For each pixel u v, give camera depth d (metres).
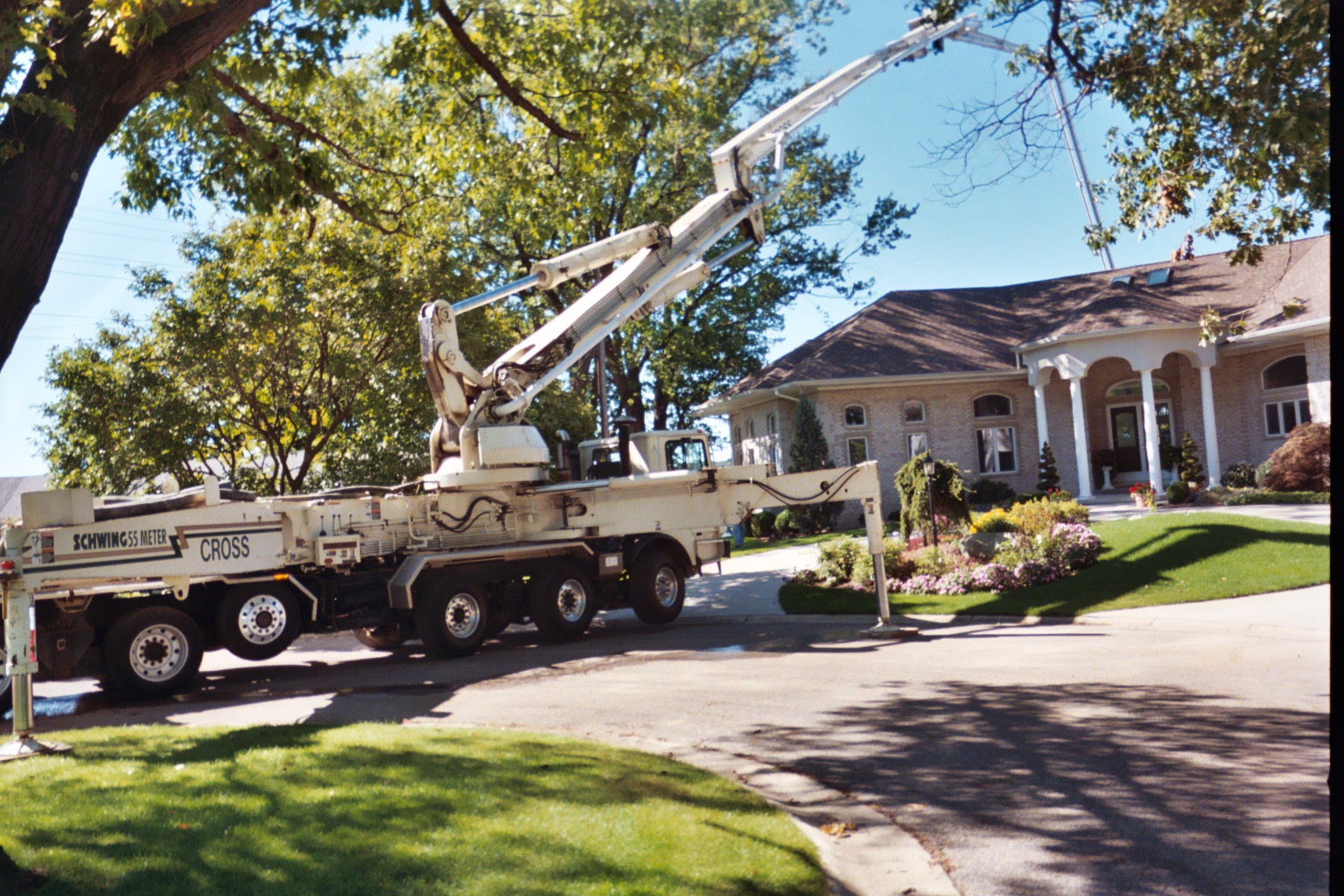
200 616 12.42
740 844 5.18
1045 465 30.61
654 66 13.34
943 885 5.03
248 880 4.55
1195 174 11.24
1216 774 6.53
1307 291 27.39
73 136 5.67
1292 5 8.84
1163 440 32.19
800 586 18.88
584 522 15.30
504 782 6.15
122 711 10.62
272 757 6.82
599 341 15.71
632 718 8.89
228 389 20.41
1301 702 8.40
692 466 18.22
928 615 15.38
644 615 16.03
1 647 10.86
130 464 18.84
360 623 13.49
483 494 14.55
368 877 4.57
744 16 26.91
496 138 14.99
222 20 6.36
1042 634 12.84
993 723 8.20
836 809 6.25
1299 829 5.54
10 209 5.37
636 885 4.52
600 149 13.09
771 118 17.44
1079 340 29.34
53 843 5.07
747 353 38.34
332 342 20.78
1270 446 29.31
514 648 14.47
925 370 31.70
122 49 5.71
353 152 14.71
